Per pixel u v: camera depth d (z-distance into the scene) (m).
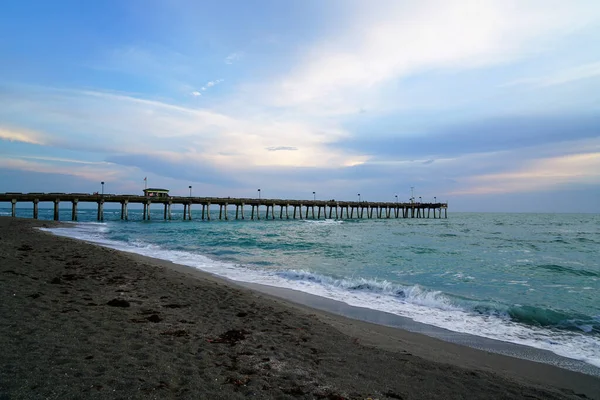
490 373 6.03
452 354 7.03
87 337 5.63
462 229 51.22
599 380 6.04
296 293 12.28
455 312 10.21
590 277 15.55
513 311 9.98
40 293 8.09
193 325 7.12
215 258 20.47
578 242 31.55
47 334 5.54
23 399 3.57
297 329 7.60
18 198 46.94
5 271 9.95
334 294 12.21
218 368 5.08
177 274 13.23
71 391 3.86
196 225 53.59
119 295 9.03
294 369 5.38
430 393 5.02
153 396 3.98
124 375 4.42
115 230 39.81
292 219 83.06
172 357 5.25
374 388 5.00
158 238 31.88
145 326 6.64
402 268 17.47
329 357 6.08
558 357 7.05
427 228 53.25
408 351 6.91
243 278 14.71
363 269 17.17
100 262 14.04
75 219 52.28
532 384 5.69
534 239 34.53
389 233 41.53
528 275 15.87
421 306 10.84
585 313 10.16
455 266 18.11
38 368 4.32
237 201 68.81
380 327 8.71
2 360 4.45
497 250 25.06
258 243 28.55
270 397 4.37
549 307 10.78
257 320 8.01
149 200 59.78
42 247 17.08
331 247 26.30
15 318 6.14
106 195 55.25
